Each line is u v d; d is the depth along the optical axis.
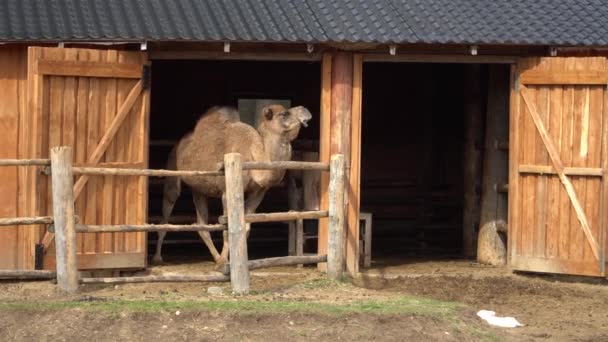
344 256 12.00
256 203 12.15
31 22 11.34
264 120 11.72
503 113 13.63
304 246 13.87
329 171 11.54
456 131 16.34
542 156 12.20
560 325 10.20
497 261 13.66
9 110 11.41
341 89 11.93
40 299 10.00
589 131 11.94
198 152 12.38
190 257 13.91
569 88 12.02
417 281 12.07
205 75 15.62
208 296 10.41
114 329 9.09
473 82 14.41
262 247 15.50
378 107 16.27
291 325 9.34
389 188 16.05
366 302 10.20
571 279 12.38
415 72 16.31
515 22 12.38
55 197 10.28
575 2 13.12
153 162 15.41
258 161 11.66
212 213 15.11
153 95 15.44
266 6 12.23
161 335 9.03
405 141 16.33
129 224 11.42
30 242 11.10
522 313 10.70
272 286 11.20
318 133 15.91
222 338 9.02
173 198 13.06
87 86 11.16
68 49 11.01
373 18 12.14
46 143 10.99
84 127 11.16
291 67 15.86
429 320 9.67
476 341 9.35
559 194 12.12
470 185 14.55
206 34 11.36
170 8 12.01
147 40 11.18
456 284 11.95
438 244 16.25
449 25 12.12
